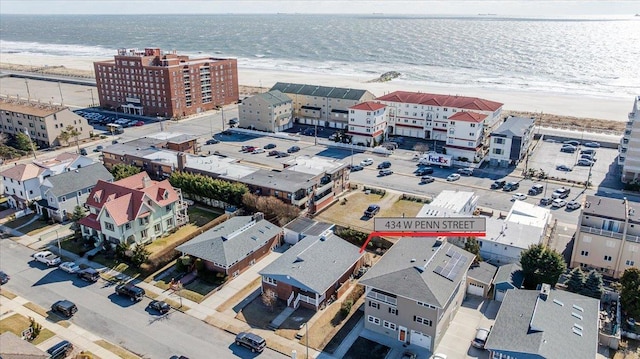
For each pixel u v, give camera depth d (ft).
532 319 158.71
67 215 273.54
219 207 288.92
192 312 193.47
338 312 192.85
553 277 194.70
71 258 234.38
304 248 215.31
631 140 316.81
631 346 171.83
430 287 169.78
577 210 286.46
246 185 287.48
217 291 207.72
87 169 291.38
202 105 552.41
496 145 361.10
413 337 173.17
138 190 246.68
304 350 171.22
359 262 220.23
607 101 606.14
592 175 342.85
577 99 618.03
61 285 212.02
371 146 409.90
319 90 482.69
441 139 430.61
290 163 325.21
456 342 174.70
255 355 168.96
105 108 566.36
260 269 224.53
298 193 277.23
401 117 443.32
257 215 251.39
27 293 205.57
